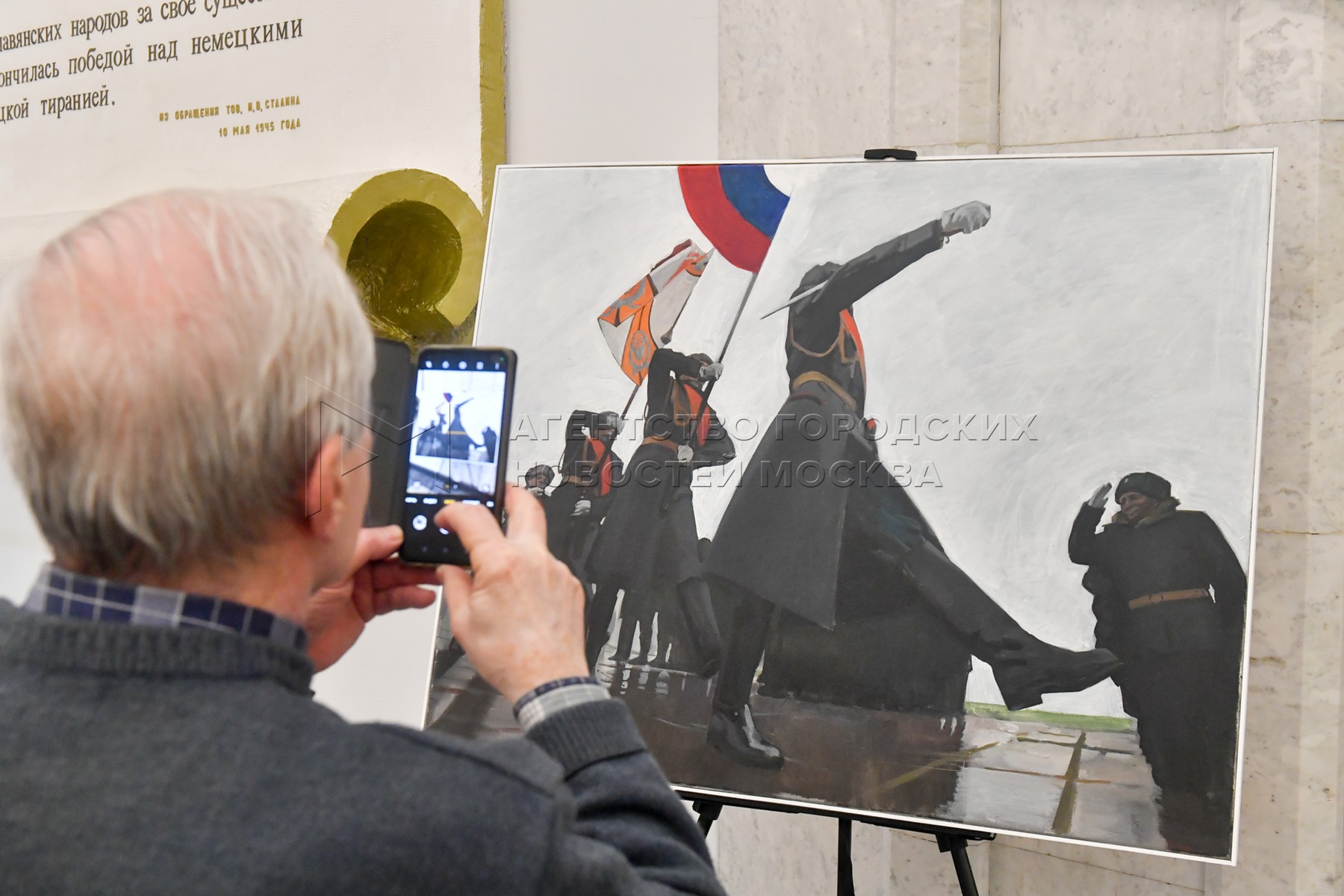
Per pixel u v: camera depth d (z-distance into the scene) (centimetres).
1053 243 127
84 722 51
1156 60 156
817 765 126
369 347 62
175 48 237
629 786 63
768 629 129
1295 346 145
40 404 53
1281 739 149
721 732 129
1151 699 117
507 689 69
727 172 142
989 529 124
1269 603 149
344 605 86
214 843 48
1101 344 123
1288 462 147
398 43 207
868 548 128
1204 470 118
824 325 134
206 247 55
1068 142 164
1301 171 143
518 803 52
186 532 54
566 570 74
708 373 137
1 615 56
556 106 203
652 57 195
